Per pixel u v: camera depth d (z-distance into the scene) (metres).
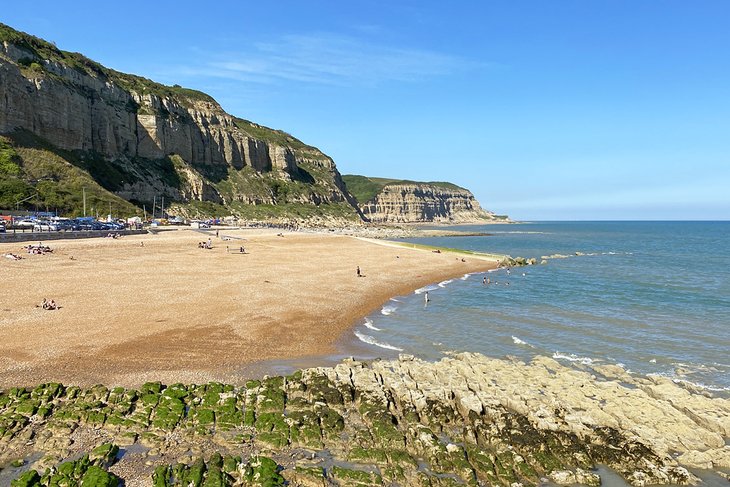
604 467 15.77
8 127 96.50
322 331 29.69
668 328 32.75
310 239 99.44
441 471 14.95
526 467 15.17
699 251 103.12
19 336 24.58
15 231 62.84
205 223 120.38
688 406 19.56
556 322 34.16
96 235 72.62
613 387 21.44
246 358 24.06
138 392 18.89
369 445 16.05
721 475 15.41
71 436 15.68
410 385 20.64
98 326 27.17
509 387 20.88
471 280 54.19
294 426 16.83
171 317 29.95
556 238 163.62
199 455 15.06
